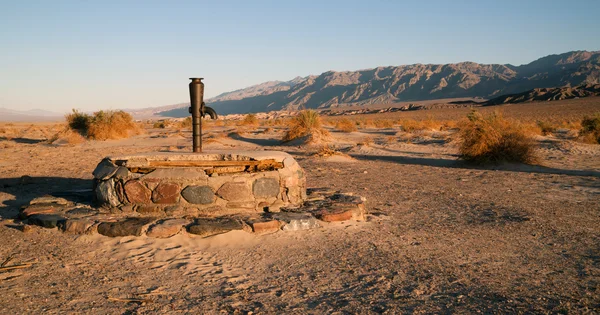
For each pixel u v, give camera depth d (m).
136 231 6.62
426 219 8.40
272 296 4.80
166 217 7.29
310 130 26.30
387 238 7.03
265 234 6.95
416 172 15.37
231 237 6.67
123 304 4.52
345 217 7.82
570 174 14.97
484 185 12.62
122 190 7.51
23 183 11.89
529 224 8.04
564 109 93.56
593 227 7.86
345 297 4.77
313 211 7.86
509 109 109.19
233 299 4.68
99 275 5.32
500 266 5.81
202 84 8.42
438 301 4.64
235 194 7.64
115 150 22.48
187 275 5.39
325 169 15.70
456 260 6.04
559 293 4.88
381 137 29.92
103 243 6.39
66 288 4.92
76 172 14.45
